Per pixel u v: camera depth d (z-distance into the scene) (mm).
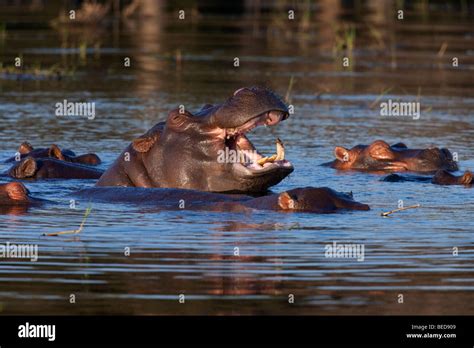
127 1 168125
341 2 176750
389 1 178250
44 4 165500
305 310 30016
